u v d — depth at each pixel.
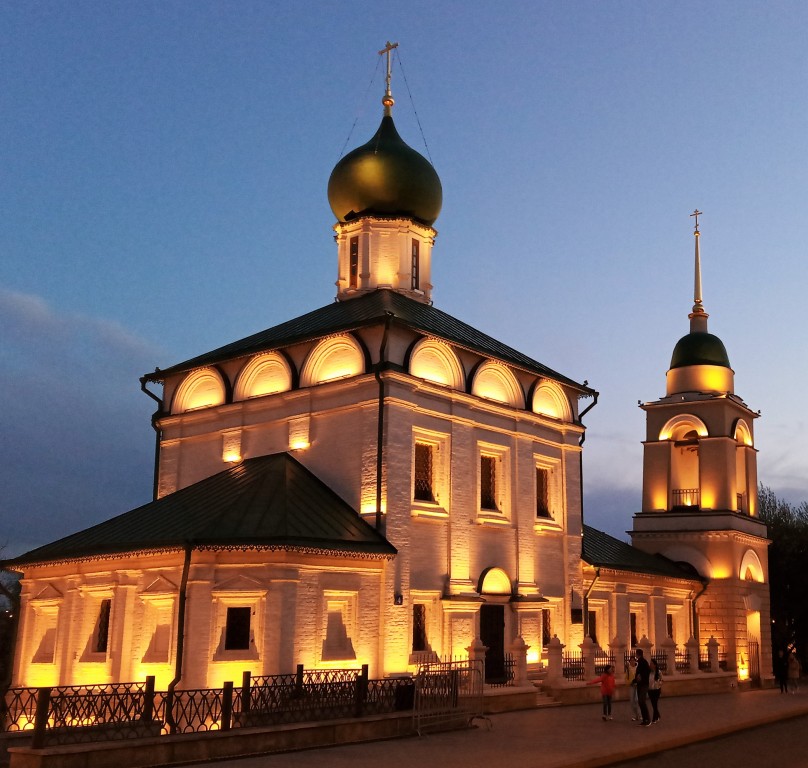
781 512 55.66
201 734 16.58
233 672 22.31
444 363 29.22
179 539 22.83
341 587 24.05
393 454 26.31
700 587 41.06
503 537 29.92
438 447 28.39
